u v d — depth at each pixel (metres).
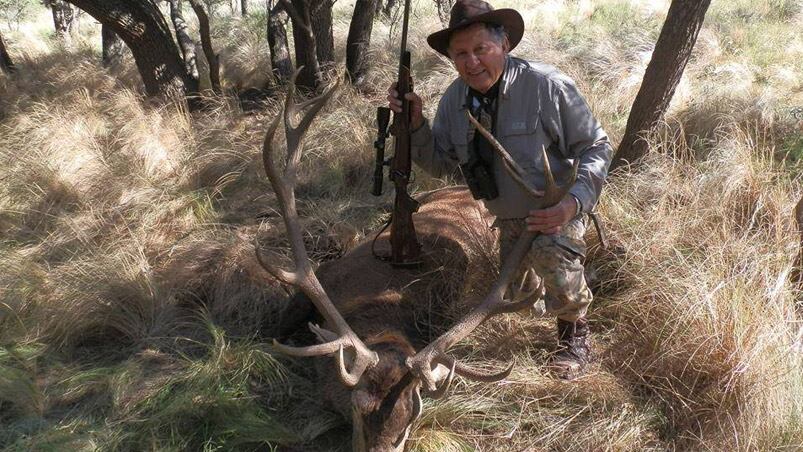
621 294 2.71
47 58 6.95
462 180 2.65
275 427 2.26
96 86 5.51
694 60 5.27
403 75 2.25
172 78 4.79
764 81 4.95
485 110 2.14
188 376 2.46
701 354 2.33
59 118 4.48
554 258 2.19
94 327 2.79
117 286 2.89
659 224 2.86
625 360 2.46
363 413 1.96
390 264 2.65
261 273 3.01
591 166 2.06
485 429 2.27
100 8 4.50
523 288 2.45
